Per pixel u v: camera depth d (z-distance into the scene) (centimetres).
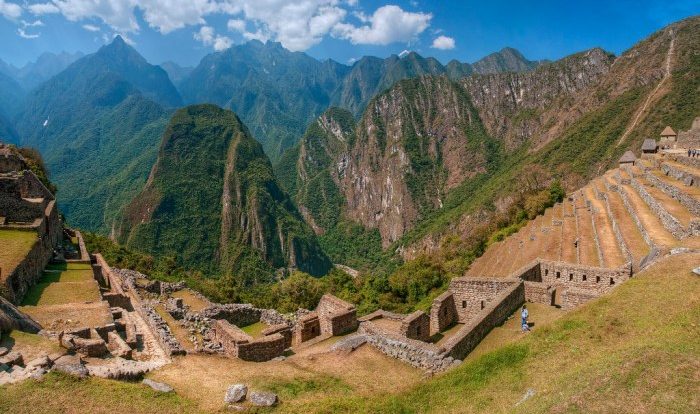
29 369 1131
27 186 3606
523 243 4647
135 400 1092
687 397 905
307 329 1927
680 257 1747
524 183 13750
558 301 2225
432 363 1427
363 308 3681
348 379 1368
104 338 1705
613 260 2836
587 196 5509
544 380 1182
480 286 2191
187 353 1551
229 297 4094
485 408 1120
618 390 970
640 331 1291
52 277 2797
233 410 1108
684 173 3959
